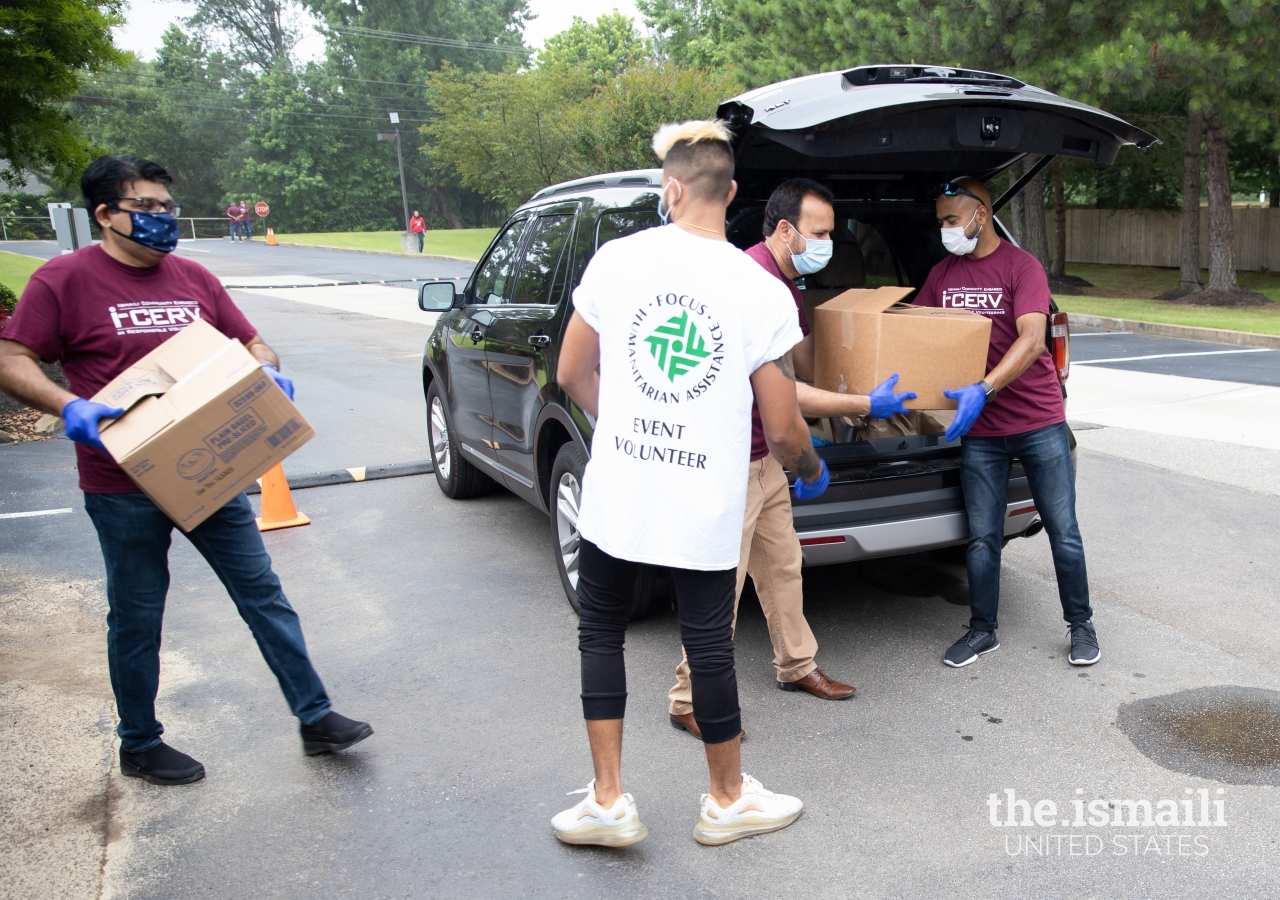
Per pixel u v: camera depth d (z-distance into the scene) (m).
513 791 3.03
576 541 4.26
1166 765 3.09
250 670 3.92
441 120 48.31
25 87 10.22
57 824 2.89
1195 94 14.09
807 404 3.14
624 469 2.45
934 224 4.53
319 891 2.57
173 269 2.98
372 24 70.25
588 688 2.66
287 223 67.44
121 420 2.66
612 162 23.47
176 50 70.75
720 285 2.36
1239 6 12.82
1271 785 2.96
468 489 6.17
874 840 2.74
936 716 3.43
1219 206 17.25
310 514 6.01
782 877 2.60
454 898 2.54
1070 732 3.30
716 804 2.73
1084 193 27.97
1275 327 13.59
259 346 3.19
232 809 2.96
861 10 16.06
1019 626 4.20
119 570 2.91
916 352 3.25
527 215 5.36
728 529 2.47
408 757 3.24
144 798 3.03
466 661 3.95
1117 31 14.26
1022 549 5.20
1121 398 9.08
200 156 71.00
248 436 2.76
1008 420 3.64
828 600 4.56
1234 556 4.92
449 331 5.92
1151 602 4.38
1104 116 3.58
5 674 3.87
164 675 3.88
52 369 10.20
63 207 13.80
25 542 5.47
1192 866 2.59
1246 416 8.11
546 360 4.40
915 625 4.25
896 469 3.75
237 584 3.07
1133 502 5.85
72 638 4.21
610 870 2.64
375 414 8.98
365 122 68.19
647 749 3.26
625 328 2.42
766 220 3.27
